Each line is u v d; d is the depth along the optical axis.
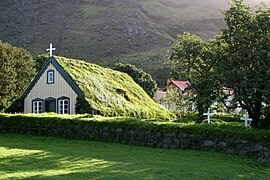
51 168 12.17
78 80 30.86
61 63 32.09
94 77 33.53
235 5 18.44
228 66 17.02
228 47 18.08
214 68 17.70
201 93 17.67
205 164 14.35
